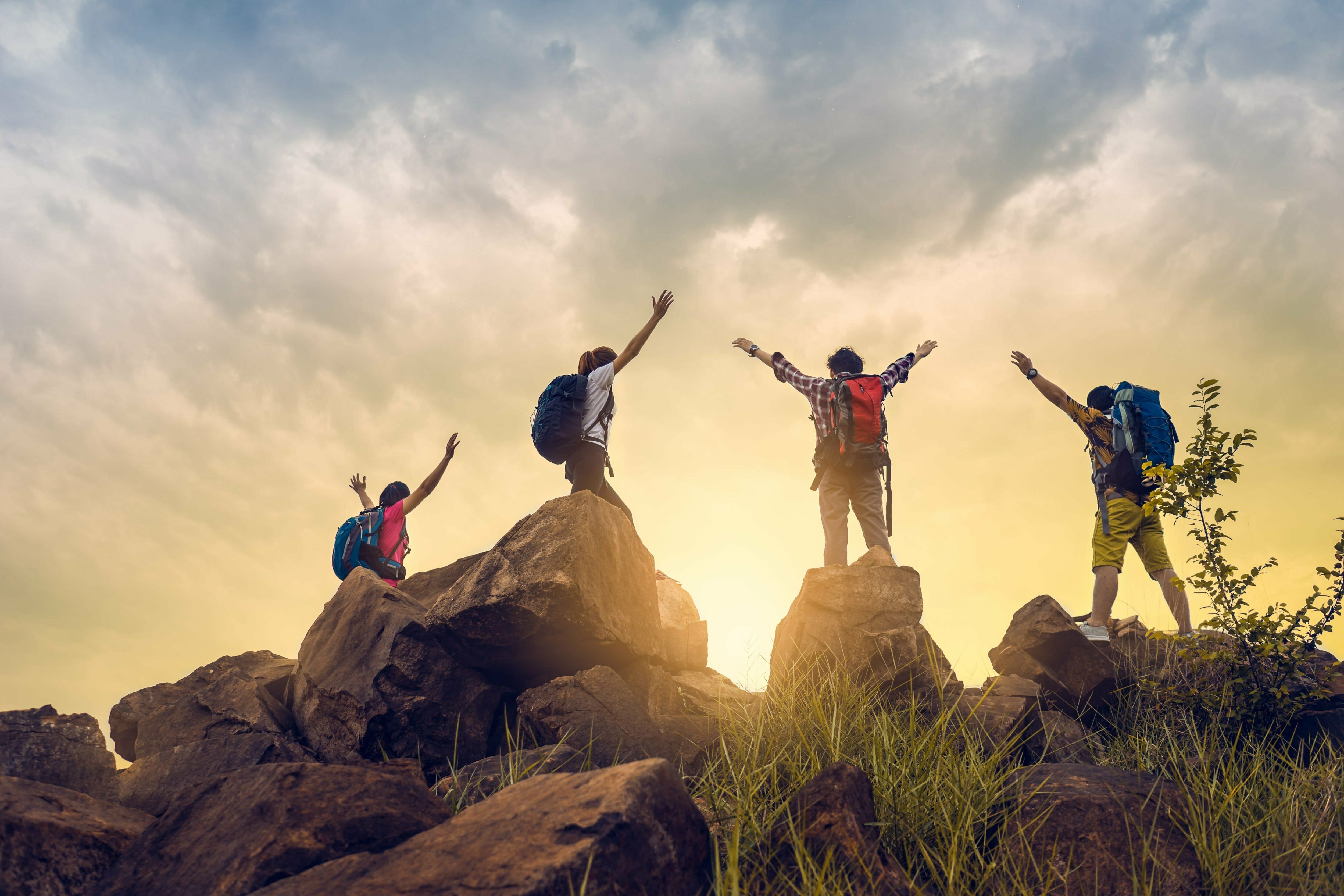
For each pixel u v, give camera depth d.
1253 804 3.67
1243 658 4.68
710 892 2.67
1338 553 4.64
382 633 4.71
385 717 4.45
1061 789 3.60
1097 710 5.36
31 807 2.92
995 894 3.08
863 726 4.09
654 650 5.17
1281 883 3.17
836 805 3.06
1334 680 5.09
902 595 4.97
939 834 3.31
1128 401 5.85
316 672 4.87
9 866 2.64
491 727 4.73
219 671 5.69
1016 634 5.77
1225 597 4.72
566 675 4.66
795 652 4.92
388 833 2.79
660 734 4.45
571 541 4.50
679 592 6.30
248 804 2.80
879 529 5.67
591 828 2.32
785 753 3.95
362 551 6.50
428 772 4.41
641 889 2.34
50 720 3.97
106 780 4.00
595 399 5.93
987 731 4.40
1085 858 3.24
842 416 5.72
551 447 5.80
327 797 2.80
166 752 4.57
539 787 2.71
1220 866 3.12
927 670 4.69
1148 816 3.43
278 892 2.33
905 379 6.22
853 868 2.82
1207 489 4.78
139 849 2.87
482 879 2.21
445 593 4.80
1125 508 5.70
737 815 3.16
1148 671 5.34
